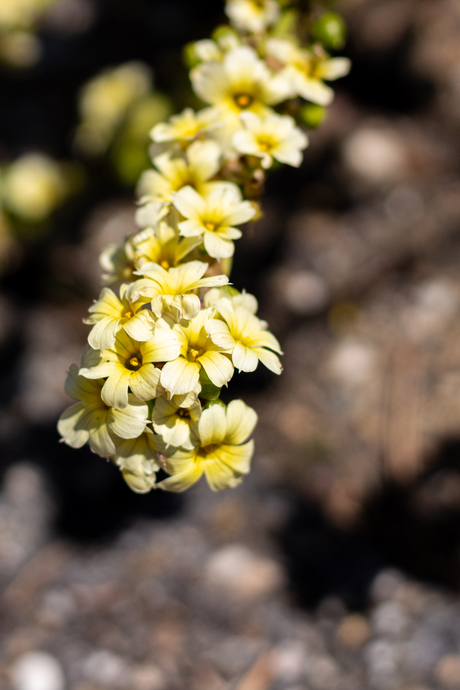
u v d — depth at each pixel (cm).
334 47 48
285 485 68
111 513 67
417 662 53
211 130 44
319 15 49
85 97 84
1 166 89
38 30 92
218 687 54
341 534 63
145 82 84
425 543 60
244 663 54
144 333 39
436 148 91
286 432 72
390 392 72
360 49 99
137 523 66
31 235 85
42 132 95
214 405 40
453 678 52
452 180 87
